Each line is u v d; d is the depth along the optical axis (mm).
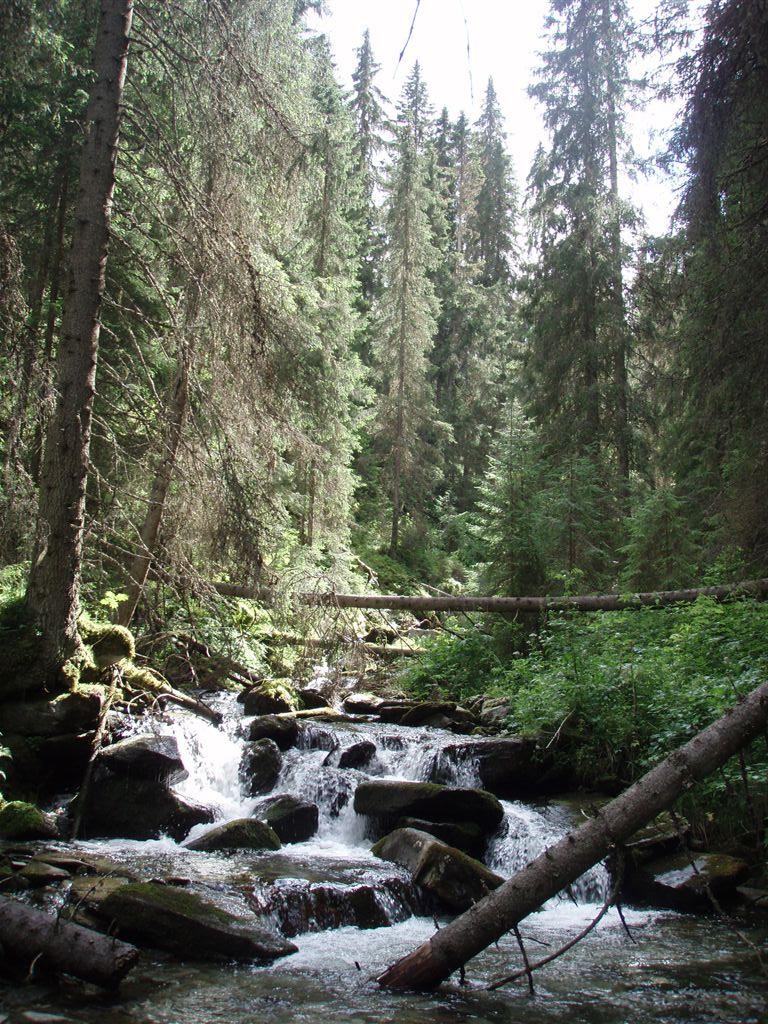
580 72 23094
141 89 12047
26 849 7574
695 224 10906
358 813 9312
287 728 11305
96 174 9609
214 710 11750
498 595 14969
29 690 9078
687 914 7352
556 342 22281
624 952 6379
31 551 10219
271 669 14469
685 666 10008
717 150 10438
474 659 14930
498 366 36500
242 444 10594
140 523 12016
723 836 8352
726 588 11766
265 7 11094
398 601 14367
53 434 9344
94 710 9203
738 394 11430
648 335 21859
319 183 11992
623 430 21375
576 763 10070
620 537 18875
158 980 5445
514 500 15242
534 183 23641
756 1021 5129
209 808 9234
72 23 12273
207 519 10328
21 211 13016
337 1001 5262
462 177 42500
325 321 16328
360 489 31062
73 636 9492
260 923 6246
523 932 6871
